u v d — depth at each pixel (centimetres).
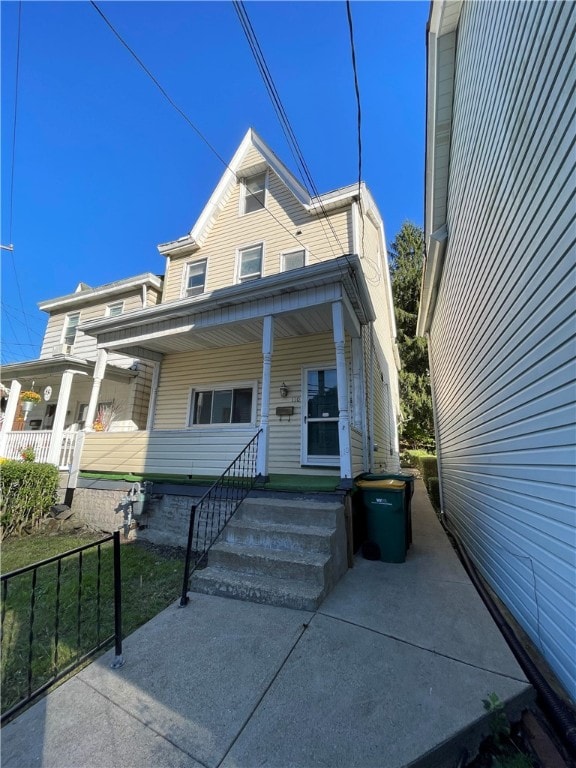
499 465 317
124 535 542
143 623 276
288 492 438
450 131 467
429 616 271
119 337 682
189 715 177
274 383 665
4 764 151
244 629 256
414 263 2072
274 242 782
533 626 235
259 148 849
